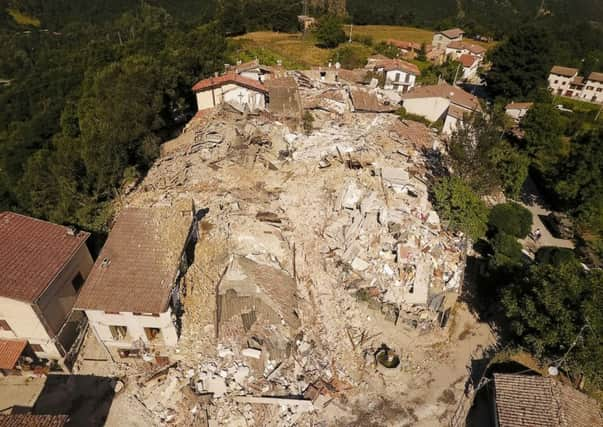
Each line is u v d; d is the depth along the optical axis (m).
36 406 28.34
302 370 30.17
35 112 89.12
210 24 108.00
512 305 31.33
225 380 28.86
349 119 61.72
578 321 27.78
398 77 83.06
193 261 35.47
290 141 52.28
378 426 27.80
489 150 46.12
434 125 68.06
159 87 55.44
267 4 124.12
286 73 75.94
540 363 30.64
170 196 43.31
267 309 33.09
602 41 159.75
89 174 44.75
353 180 45.03
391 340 33.41
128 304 27.80
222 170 47.47
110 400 28.58
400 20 159.75
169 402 28.11
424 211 43.38
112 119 47.97
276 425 27.12
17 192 50.91
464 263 40.28
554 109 65.25
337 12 148.75
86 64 92.69
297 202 42.59
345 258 38.06
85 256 33.59
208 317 32.41
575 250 47.94
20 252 30.34
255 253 37.06
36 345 29.95
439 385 30.67
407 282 36.84
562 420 25.16
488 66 119.81
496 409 26.81
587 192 48.22
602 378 26.84
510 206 47.75
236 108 59.81
